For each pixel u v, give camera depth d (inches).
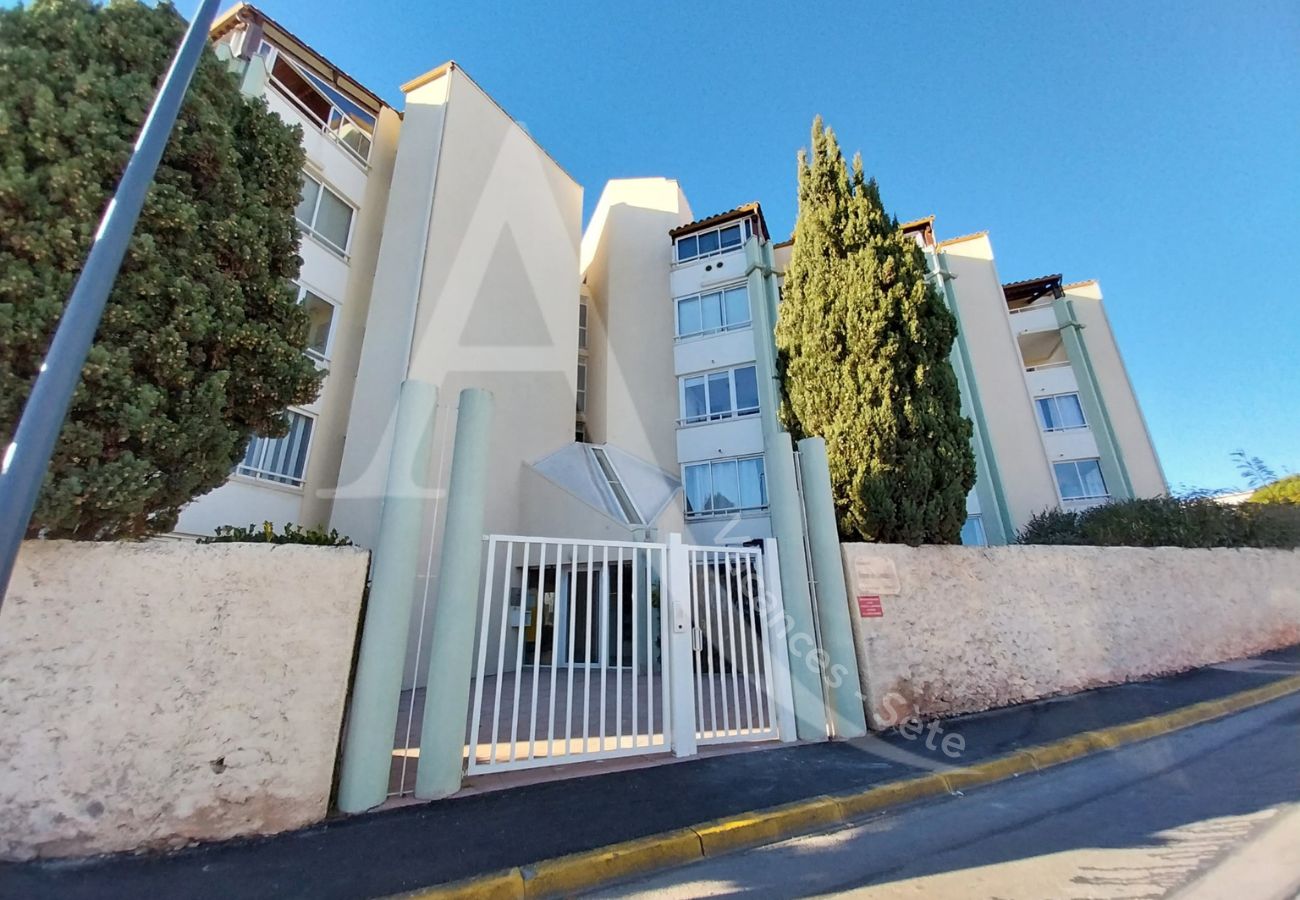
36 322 130.5
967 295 821.9
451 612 183.0
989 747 232.4
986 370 784.9
